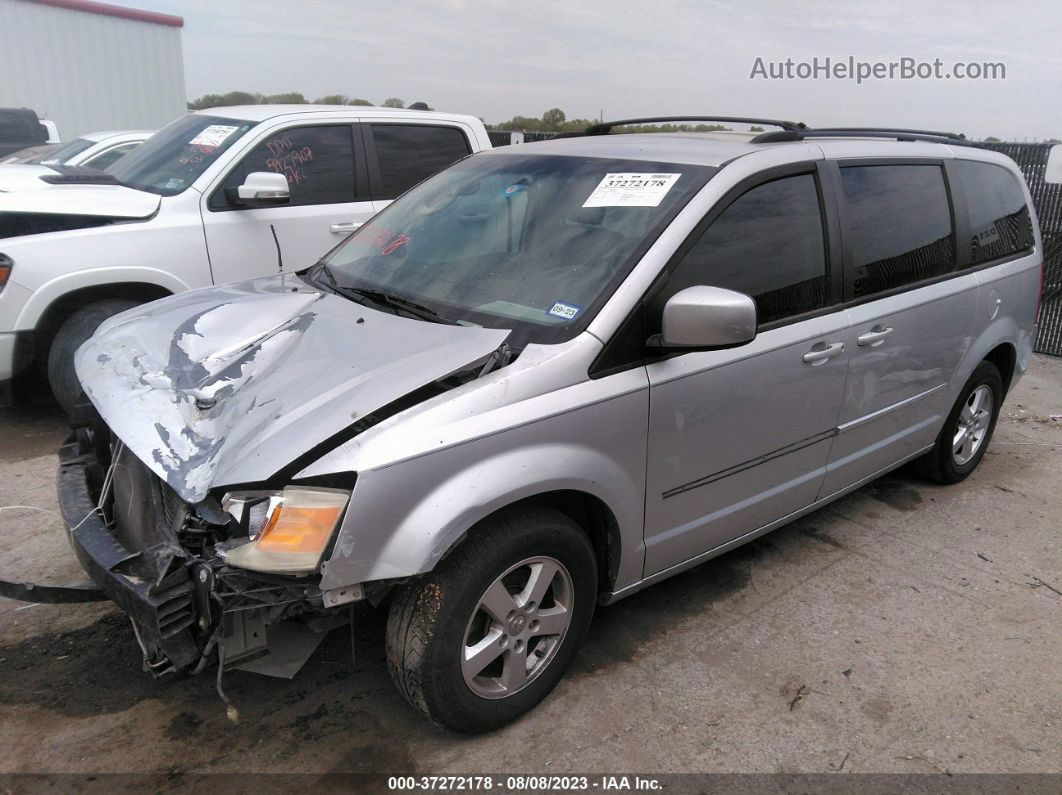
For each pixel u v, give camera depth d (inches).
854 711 113.3
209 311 125.0
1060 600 143.2
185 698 110.8
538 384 99.1
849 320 136.4
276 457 87.8
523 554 99.9
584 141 143.4
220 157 216.7
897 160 151.2
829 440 141.2
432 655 94.9
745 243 120.9
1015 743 108.6
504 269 119.0
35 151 395.5
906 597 142.0
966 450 186.9
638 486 111.0
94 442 121.0
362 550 87.4
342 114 239.9
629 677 118.0
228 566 86.6
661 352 109.0
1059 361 311.1
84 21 531.8
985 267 171.9
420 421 91.4
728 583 144.1
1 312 181.9
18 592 98.3
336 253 147.1
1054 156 225.0
